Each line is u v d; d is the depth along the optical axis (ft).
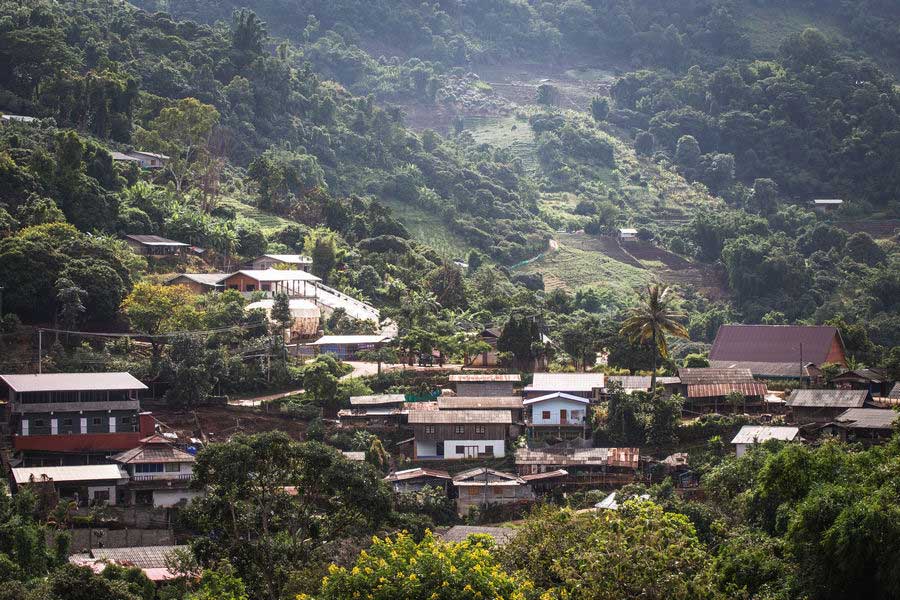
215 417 420.36
